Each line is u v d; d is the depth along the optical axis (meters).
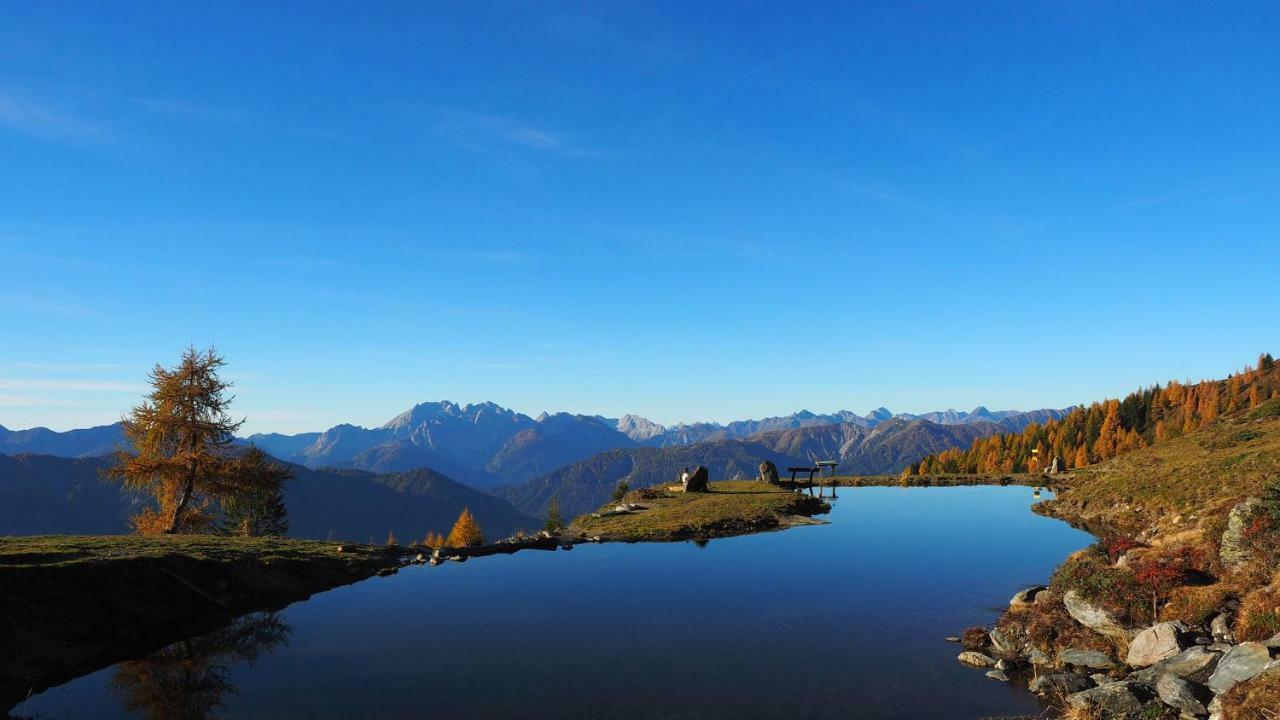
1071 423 174.12
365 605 23.95
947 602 23.88
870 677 16.42
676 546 36.81
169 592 21.81
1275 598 14.40
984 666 17.19
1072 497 51.00
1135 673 15.19
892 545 36.16
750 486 67.62
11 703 15.05
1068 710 13.90
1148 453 66.31
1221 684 12.57
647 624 21.22
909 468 165.00
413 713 14.31
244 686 16.08
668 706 14.58
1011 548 34.97
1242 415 71.25
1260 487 18.95
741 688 15.68
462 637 19.92
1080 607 18.41
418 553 34.16
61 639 17.88
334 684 16.12
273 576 25.92
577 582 27.67
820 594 25.17
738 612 22.62
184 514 43.19
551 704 14.77
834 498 63.62
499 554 34.78
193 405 43.53
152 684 16.28
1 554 20.72
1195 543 20.98
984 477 79.75
